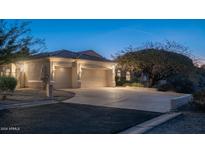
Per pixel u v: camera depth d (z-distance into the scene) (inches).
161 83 1047.0
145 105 480.4
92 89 861.8
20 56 629.9
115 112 390.9
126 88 977.5
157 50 1077.1
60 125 290.4
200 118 355.6
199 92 453.7
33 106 447.8
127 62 1113.4
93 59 983.0
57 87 874.1
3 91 533.6
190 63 1056.2
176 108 435.5
